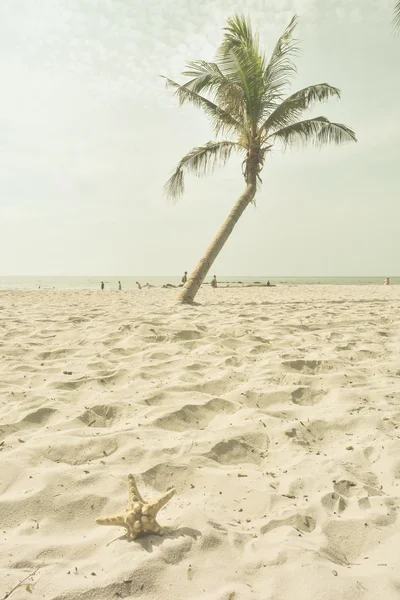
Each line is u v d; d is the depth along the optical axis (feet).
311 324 25.09
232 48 40.98
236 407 12.28
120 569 5.65
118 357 17.79
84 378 14.57
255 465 9.31
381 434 10.32
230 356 17.46
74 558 6.09
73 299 54.24
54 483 7.93
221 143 46.88
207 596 5.32
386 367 16.01
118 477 8.27
